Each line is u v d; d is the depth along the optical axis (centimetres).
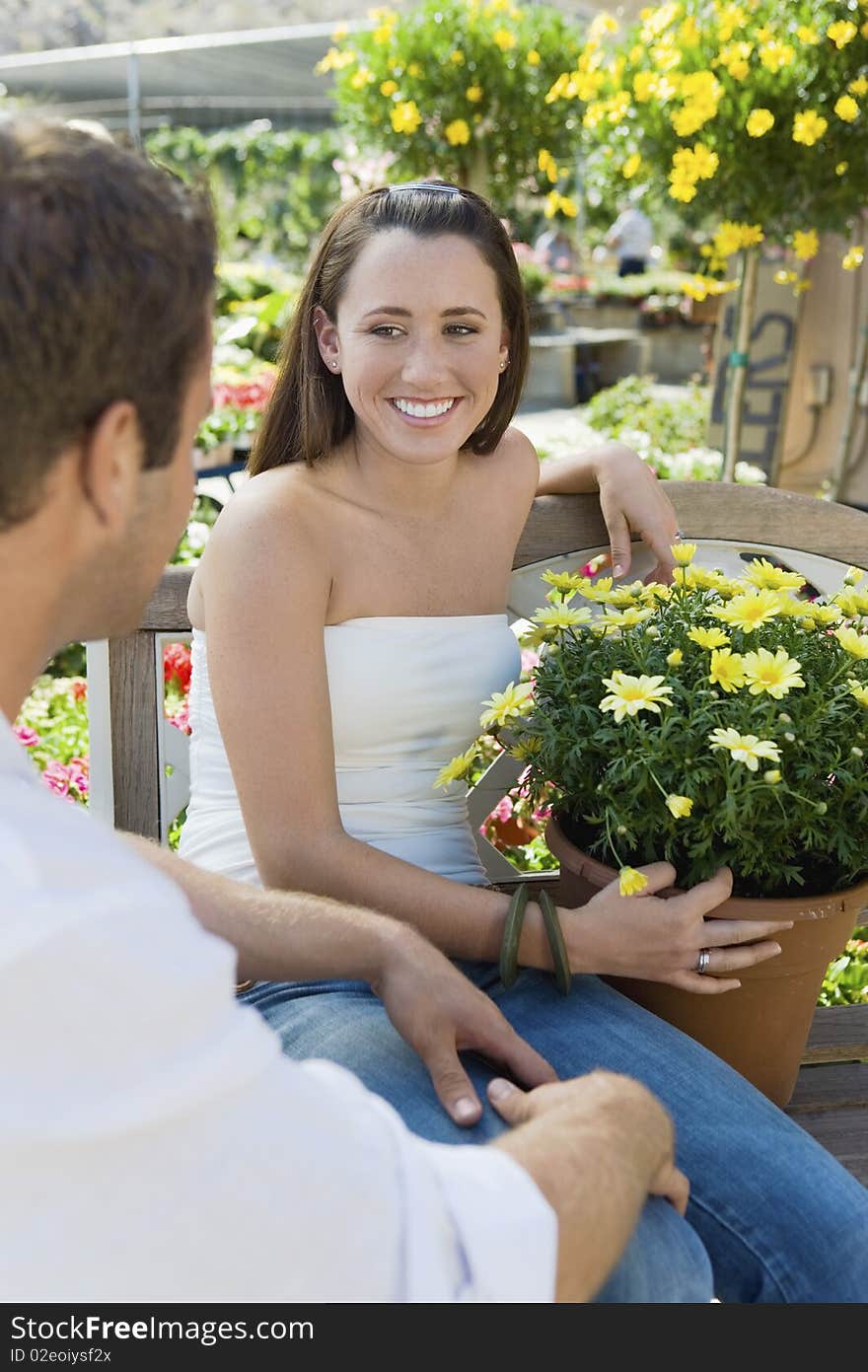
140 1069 59
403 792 154
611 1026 133
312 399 153
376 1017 129
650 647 143
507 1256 71
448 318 146
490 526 168
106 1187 59
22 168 64
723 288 389
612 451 180
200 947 62
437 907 134
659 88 316
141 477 73
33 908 58
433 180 154
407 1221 68
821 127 305
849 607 150
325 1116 66
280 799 135
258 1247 63
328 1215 64
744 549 191
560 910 134
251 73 1340
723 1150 118
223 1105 61
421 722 153
